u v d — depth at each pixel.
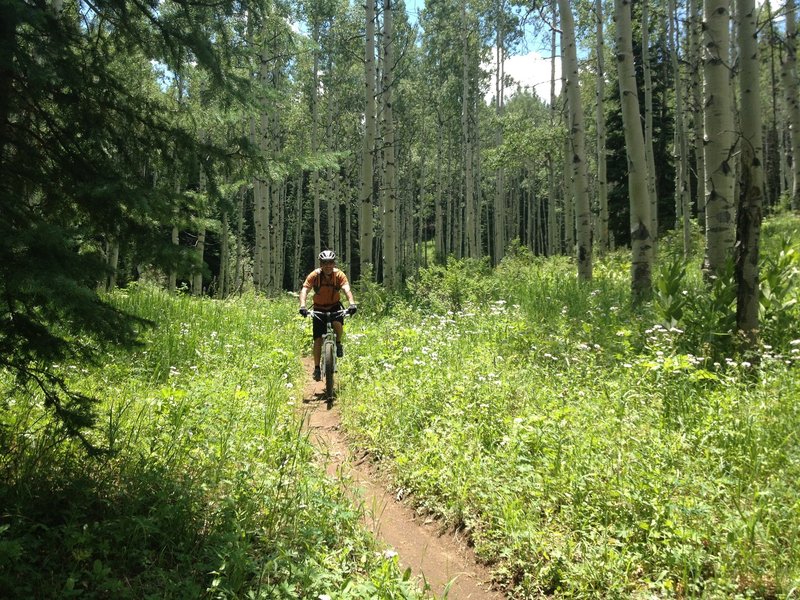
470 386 5.76
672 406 4.85
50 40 3.36
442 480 4.24
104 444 3.93
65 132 3.55
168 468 3.88
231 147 4.24
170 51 4.10
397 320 10.93
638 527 3.34
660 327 6.82
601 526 3.41
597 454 4.11
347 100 33.34
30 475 3.40
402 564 3.47
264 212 25.19
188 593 2.67
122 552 2.94
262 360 7.83
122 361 6.74
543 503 3.72
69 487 3.39
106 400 5.39
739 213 6.15
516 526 3.49
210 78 4.34
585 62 21.86
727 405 4.62
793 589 2.70
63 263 3.03
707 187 7.63
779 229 17.98
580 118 13.20
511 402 5.45
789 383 4.97
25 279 2.74
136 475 3.70
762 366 5.44
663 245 21.42
